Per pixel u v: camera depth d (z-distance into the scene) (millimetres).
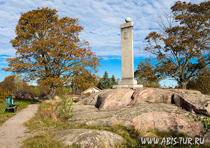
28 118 10438
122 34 14016
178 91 10656
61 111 9812
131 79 13391
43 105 16719
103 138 5273
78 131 5965
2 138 6395
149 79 26344
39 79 24250
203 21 24344
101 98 11570
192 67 25469
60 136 5812
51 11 26250
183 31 24516
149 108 8281
